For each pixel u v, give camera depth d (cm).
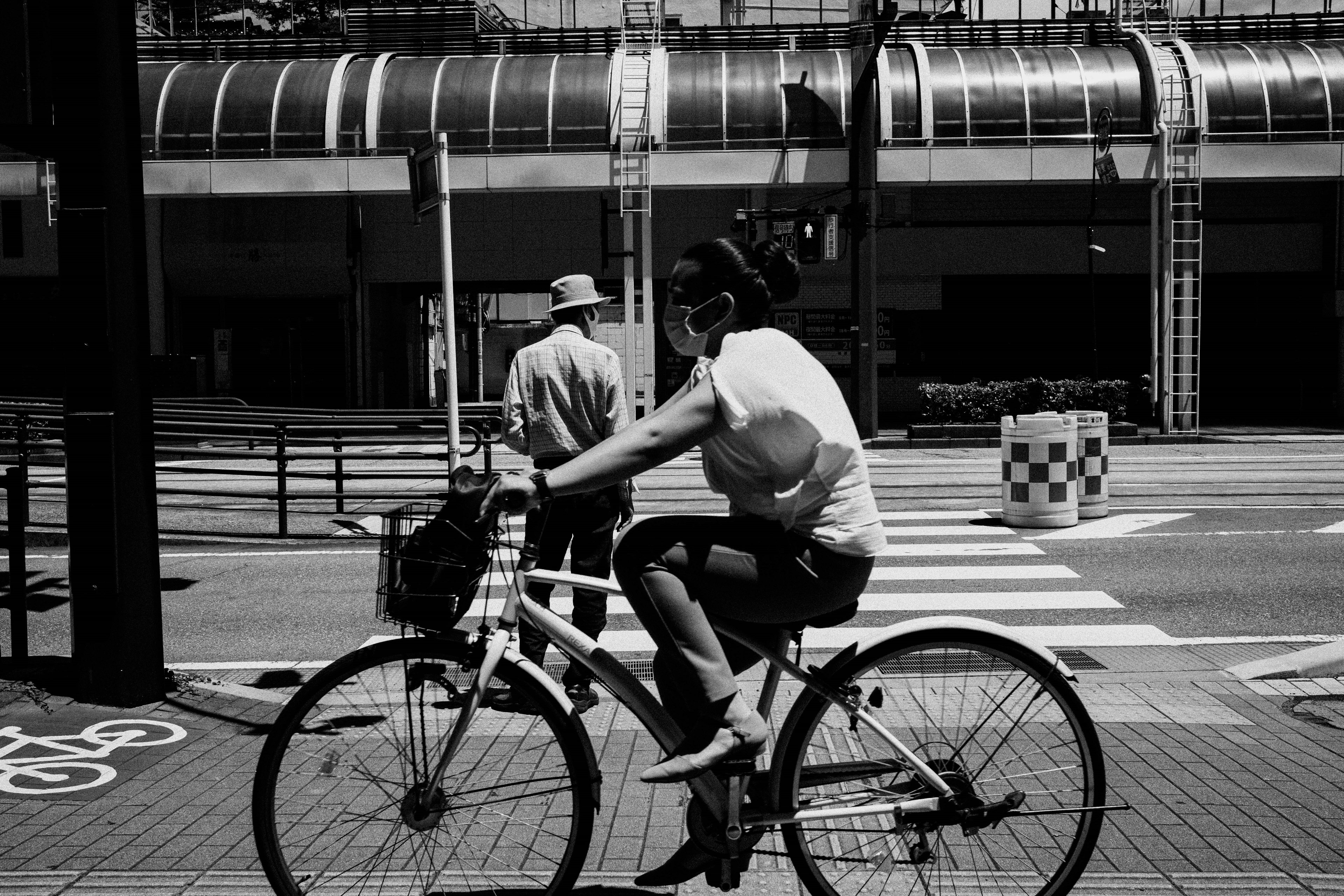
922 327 3128
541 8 4309
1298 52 2725
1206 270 3114
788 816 312
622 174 2577
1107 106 2683
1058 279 3133
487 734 326
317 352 3177
